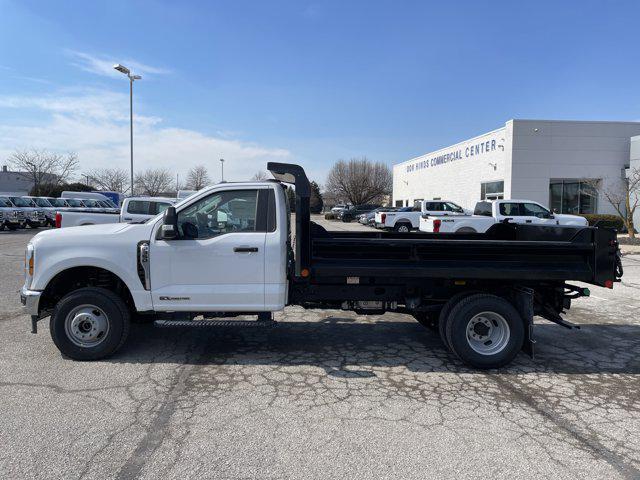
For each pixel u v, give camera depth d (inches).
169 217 200.2
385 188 3125.0
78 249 207.6
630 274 493.4
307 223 207.8
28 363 208.5
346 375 203.5
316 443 143.5
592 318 313.7
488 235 288.2
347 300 227.0
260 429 152.0
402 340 256.8
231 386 188.5
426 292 228.5
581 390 190.5
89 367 205.6
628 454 140.3
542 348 247.3
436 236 281.1
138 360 216.7
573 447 143.9
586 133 1076.5
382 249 212.2
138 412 162.9
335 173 3223.4
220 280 210.2
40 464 129.5
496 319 212.4
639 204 946.7
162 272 209.0
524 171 1082.7
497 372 210.2
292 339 256.1
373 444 143.5
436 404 174.7
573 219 715.4
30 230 1050.7
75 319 209.3
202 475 125.5
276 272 210.7
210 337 256.8
